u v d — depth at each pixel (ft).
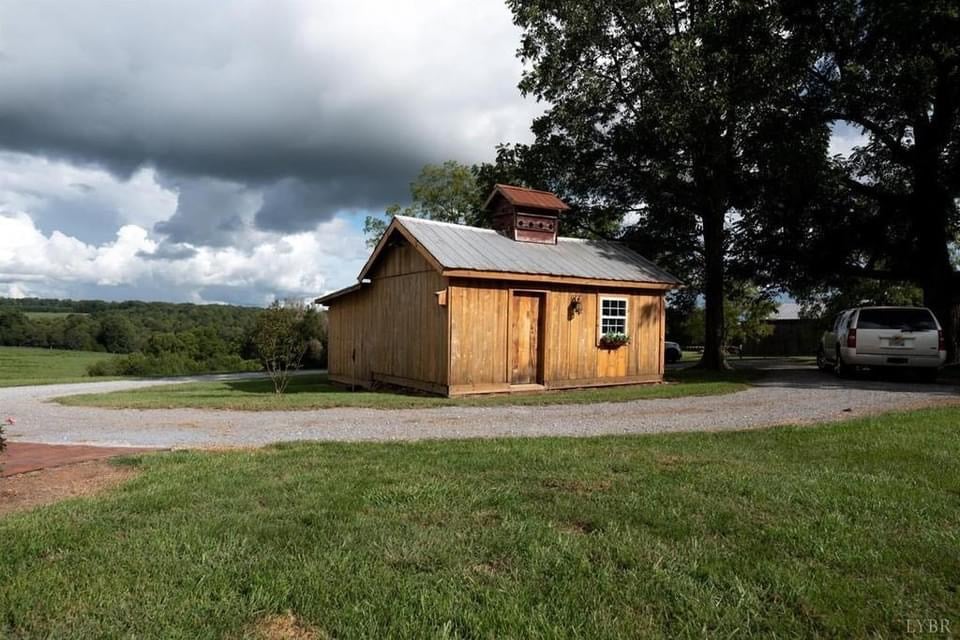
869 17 54.34
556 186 72.69
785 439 21.97
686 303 80.38
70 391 55.83
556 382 45.62
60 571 10.86
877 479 16.29
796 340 133.39
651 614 9.43
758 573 10.66
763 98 57.88
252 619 9.32
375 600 9.77
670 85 59.82
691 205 66.33
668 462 18.42
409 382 46.47
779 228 66.80
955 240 80.94
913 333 46.78
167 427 28.07
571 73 67.41
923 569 10.80
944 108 58.95
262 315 49.26
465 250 44.52
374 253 50.49
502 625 9.04
